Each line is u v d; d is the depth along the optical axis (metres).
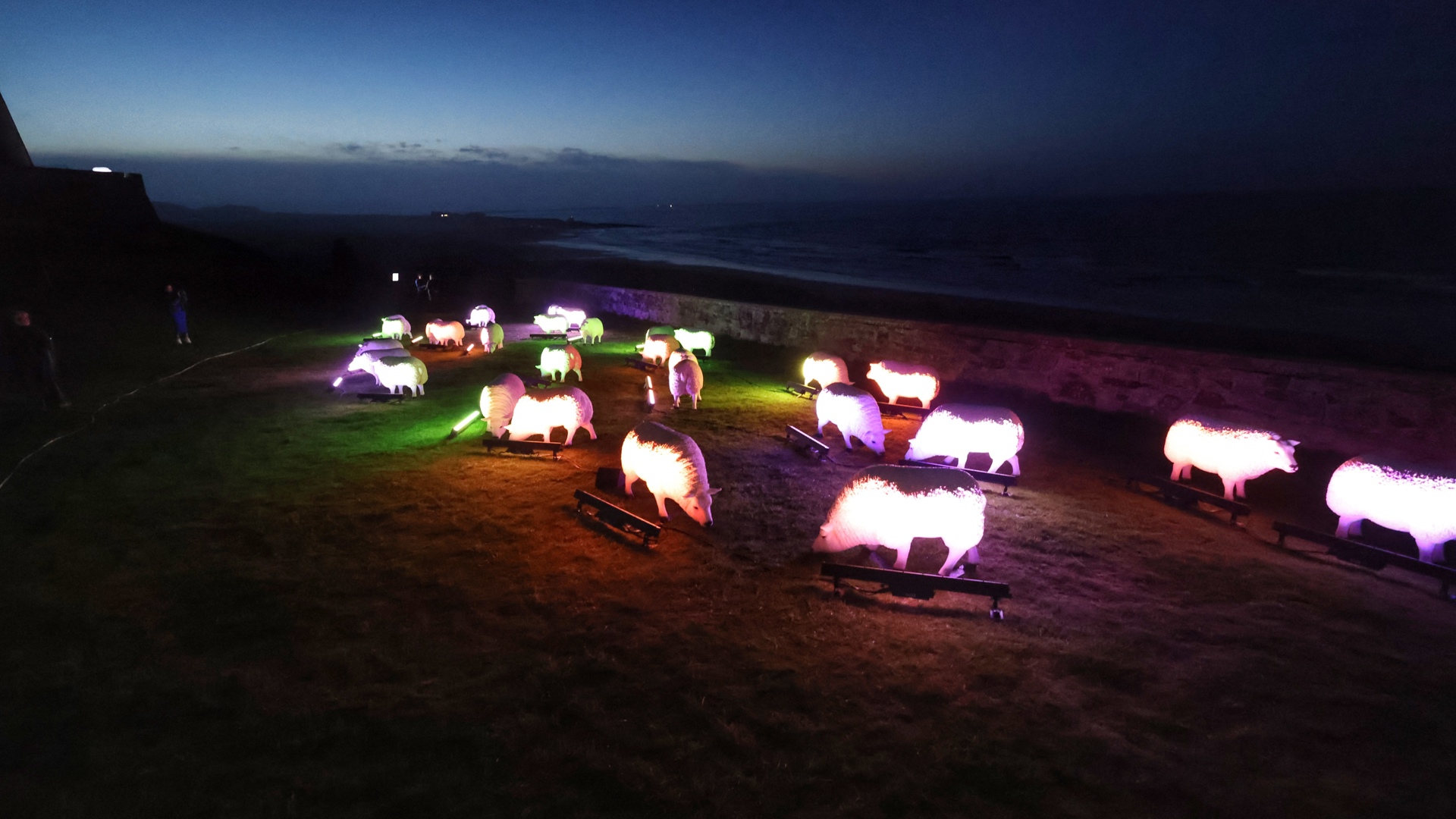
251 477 8.62
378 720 4.28
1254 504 8.25
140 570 6.14
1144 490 8.68
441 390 13.69
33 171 22.08
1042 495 8.51
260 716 4.30
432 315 25.25
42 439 9.82
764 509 7.97
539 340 20.41
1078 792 3.81
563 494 8.27
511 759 3.98
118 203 24.08
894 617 5.65
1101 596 6.04
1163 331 17.08
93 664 4.78
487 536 7.06
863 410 9.79
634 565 6.50
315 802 3.64
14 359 11.47
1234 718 4.44
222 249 26.89
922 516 6.13
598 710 4.43
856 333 16.27
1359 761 4.07
